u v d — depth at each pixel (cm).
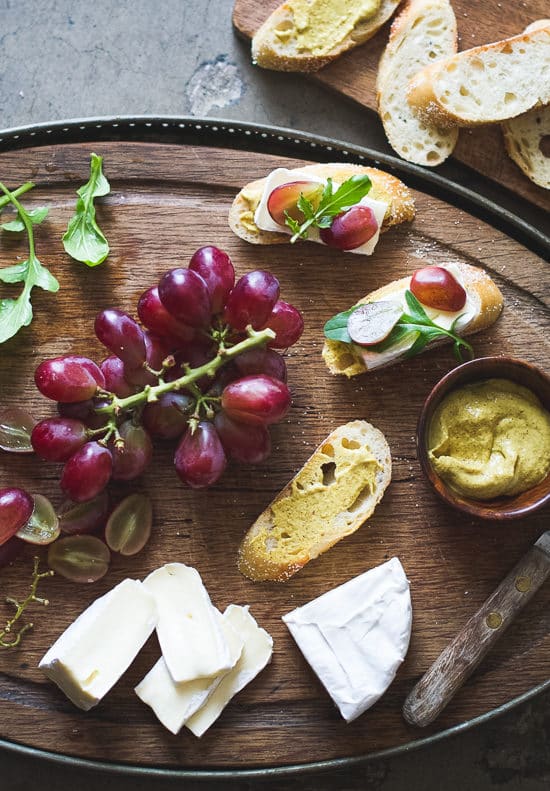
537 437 53
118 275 56
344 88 59
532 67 57
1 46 61
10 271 55
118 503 55
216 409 52
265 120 61
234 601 55
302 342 56
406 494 55
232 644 53
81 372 51
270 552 54
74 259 56
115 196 56
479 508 52
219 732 54
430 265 56
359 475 55
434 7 58
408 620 53
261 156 56
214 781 58
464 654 53
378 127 61
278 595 55
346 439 55
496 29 59
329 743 54
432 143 58
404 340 54
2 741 54
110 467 51
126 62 61
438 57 58
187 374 50
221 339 50
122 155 56
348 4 58
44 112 61
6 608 54
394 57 58
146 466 53
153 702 53
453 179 60
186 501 55
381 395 56
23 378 55
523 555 55
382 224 56
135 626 53
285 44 58
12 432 55
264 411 50
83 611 54
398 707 54
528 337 56
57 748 54
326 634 53
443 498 52
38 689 54
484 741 58
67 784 58
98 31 61
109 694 54
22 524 53
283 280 56
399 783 58
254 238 56
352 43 58
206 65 62
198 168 56
